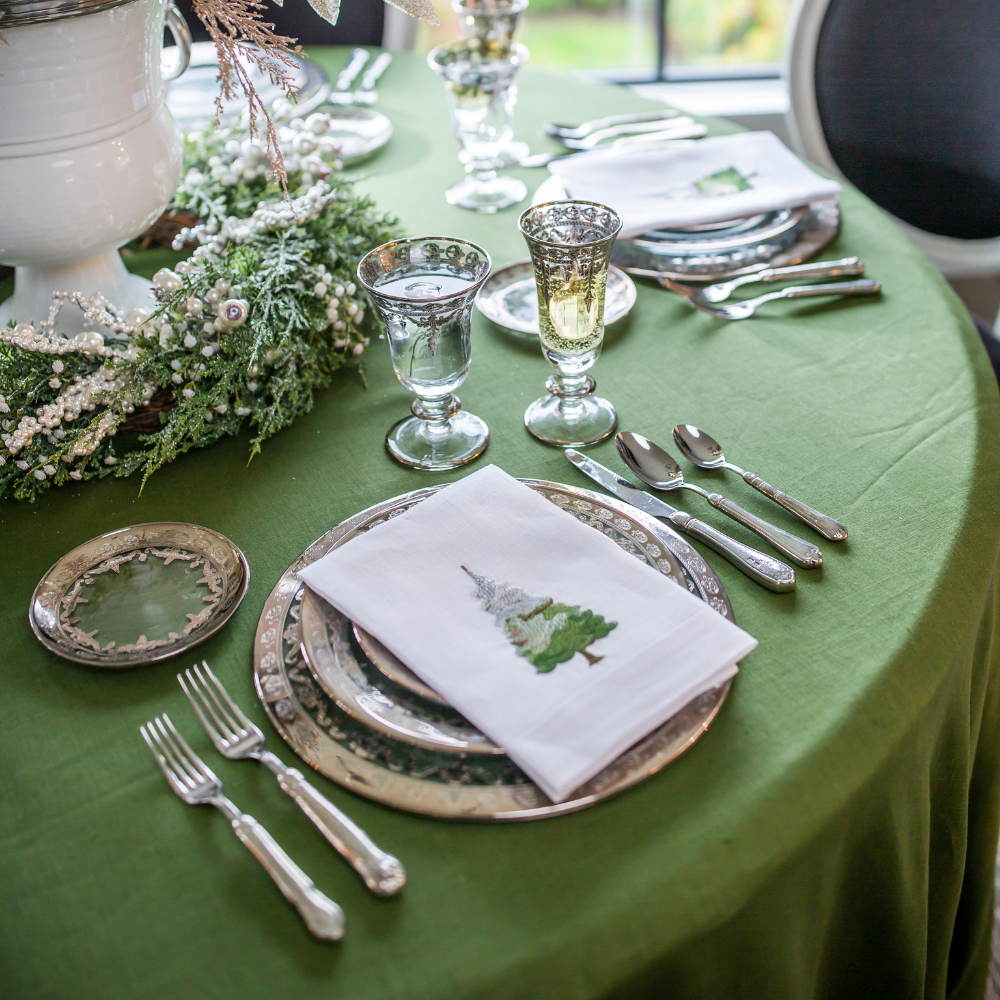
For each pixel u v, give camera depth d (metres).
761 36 2.55
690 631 0.56
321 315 0.86
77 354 0.79
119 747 0.56
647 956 0.46
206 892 0.48
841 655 0.58
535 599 0.60
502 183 1.23
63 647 0.61
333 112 1.42
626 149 1.24
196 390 0.81
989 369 0.85
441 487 0.73
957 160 1.44
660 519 0.70
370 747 0.53
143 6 0.74
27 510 0.76
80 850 0.51
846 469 0.74
